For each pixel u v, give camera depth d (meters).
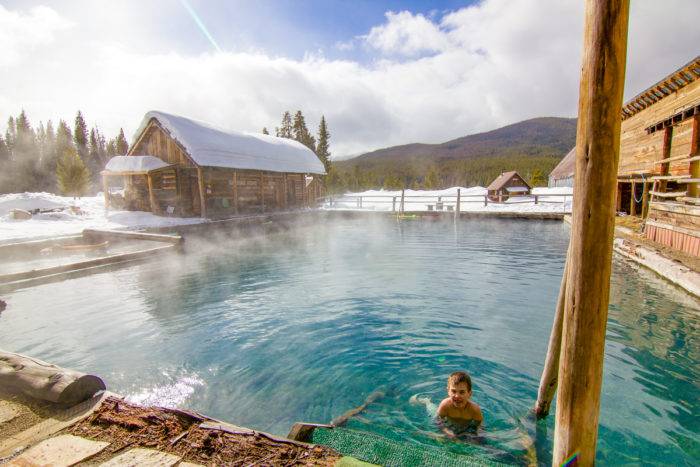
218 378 4.92
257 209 23.84
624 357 5.22
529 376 4.93
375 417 4.00
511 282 9.48
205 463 2.45
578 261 2.14
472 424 3.80
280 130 61.56
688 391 4.40
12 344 6.00
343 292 8.77
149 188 19.83
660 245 10.70
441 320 6.95
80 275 10.18
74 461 2.48
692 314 6.66
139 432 2.80
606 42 1.99
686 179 9.83
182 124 19.94
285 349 5.78
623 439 3.62
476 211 24.41
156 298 8.36
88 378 3.31
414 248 14.66
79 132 81.31
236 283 9.60
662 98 13.60
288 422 4.00
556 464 2.33
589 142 2.06
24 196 21.95
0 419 2.99
